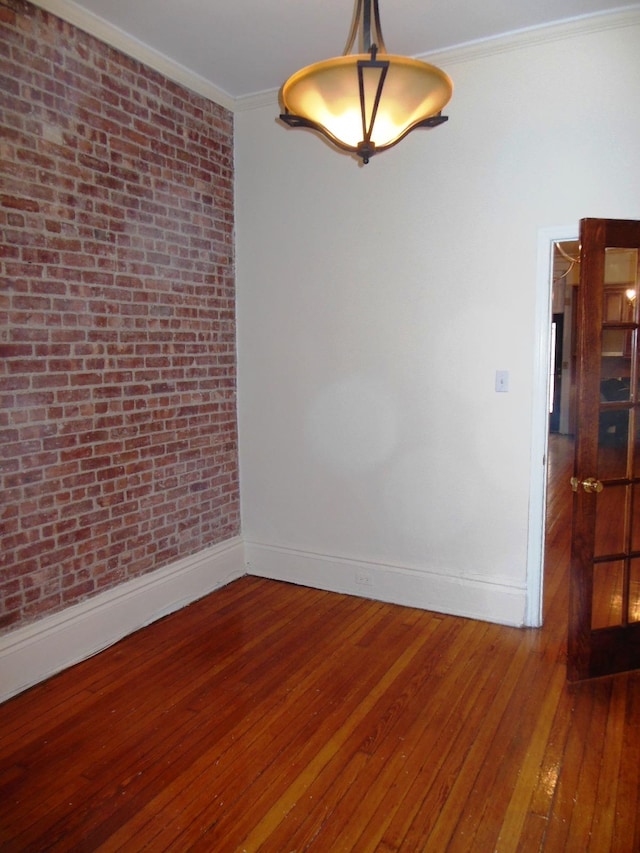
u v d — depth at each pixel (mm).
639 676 2607
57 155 2498
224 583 3672
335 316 3389
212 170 3416
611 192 2699
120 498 2926
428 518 3252
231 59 3025
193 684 2566
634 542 2584
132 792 1943
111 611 2898
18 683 2484
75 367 2641
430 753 2117
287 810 1864
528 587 3043
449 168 3002
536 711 2352
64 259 2557
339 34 2771
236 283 3674
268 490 3730
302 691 2510
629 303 2512
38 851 1714
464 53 2869
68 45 2518
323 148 3309
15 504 2430
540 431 2943
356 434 3406
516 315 2936
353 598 3463
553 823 1797
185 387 3303
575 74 2701
